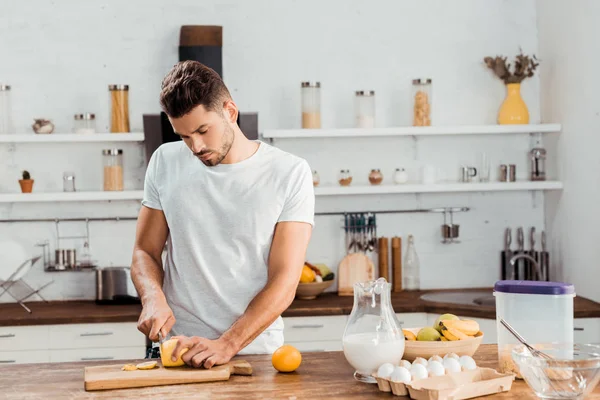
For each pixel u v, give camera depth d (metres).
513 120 4.68
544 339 2.16
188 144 2.45
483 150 4.88
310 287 4.39
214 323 2.61
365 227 4.75
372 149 4.82
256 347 2.59
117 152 4.52
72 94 4.65
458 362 2.17
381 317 2.21
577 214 4.45
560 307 2.15
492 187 4.61
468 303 4.24
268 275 2.58
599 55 4.10
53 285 4.68
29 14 4.62
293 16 4.75
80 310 4.27
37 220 4.65
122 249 4.71
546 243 4.89
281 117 4.75
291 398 2.06
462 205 4.90
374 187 4.53
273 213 2.57
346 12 4.79
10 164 4.63
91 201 4.69
